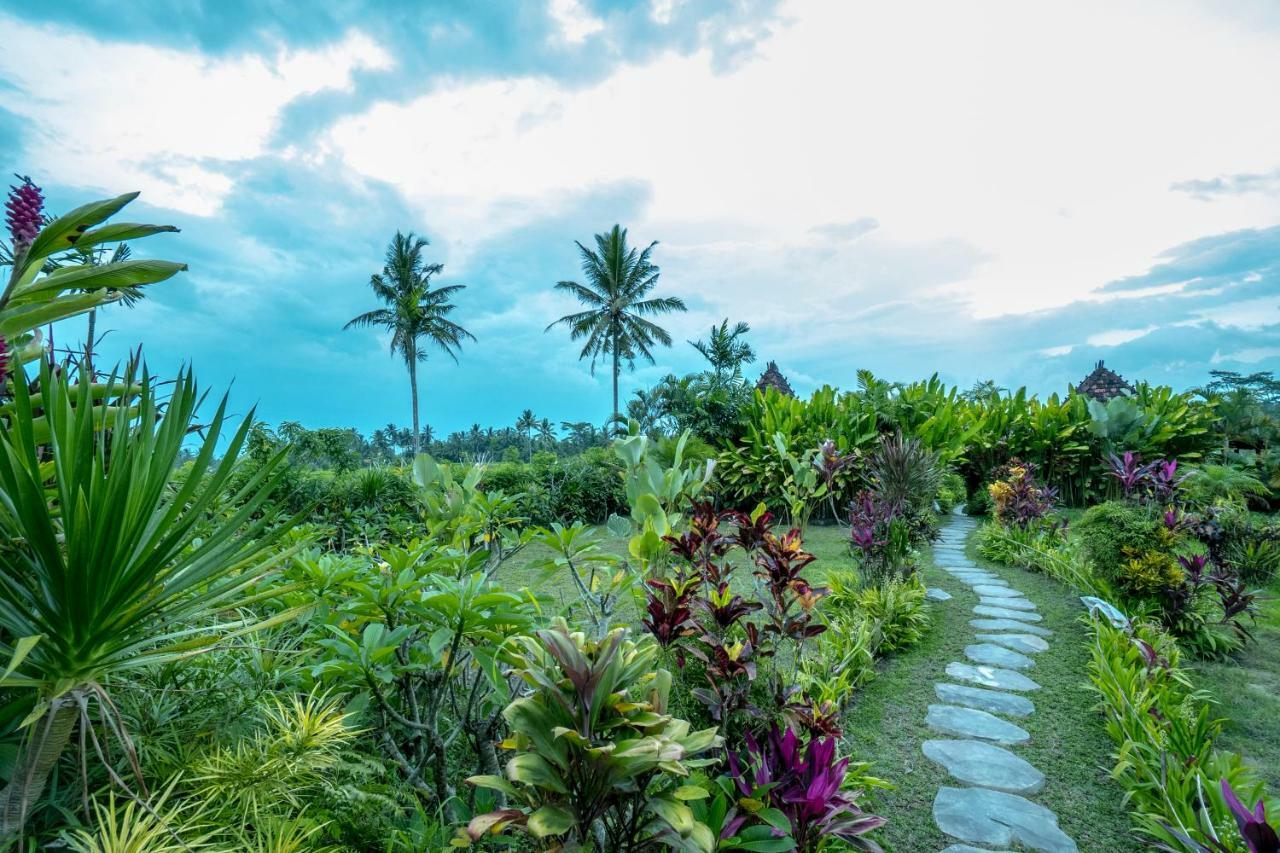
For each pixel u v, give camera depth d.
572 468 12.64
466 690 2.64
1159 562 5.36
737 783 2.04
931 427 13.40
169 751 1.61
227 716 1.71
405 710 2.43
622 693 1.40
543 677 1.39
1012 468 11.27
